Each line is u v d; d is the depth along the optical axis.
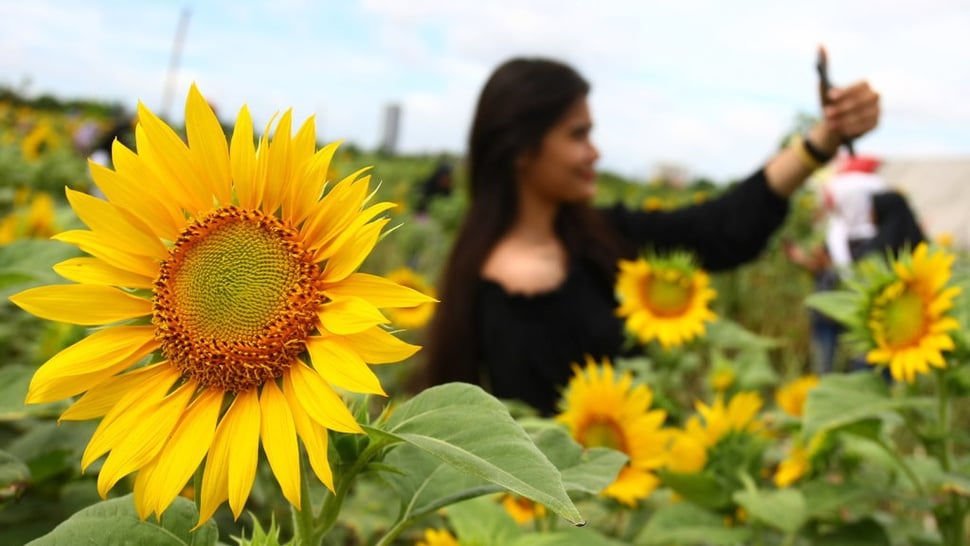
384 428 1.36
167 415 1.36
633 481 2.67
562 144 4.34
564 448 1.63
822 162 4.47
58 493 2.26
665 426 3.50
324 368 1.31
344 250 1.39
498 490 1.50
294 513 1.43
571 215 4.52
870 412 2.39
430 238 11.59
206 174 1.47
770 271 10.52
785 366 7.77
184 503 1.47
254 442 1.32
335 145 1.44
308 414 1.30
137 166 1.45
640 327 3.83
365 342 1.32
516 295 4.24
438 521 3.11
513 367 4.18
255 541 1.41
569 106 4.36
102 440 1.34
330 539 3.00
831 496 2.59
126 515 1.39
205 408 1.37
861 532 2.64
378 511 3.09
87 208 1.43
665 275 3.85
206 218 1.45
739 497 2.46
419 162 25.17
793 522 2.36
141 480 1.32
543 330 4.21
